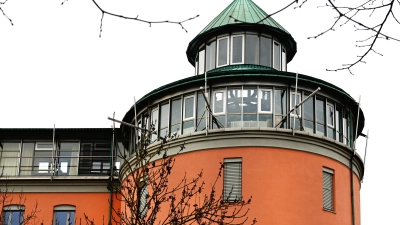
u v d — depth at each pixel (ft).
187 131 98.17
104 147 124.77
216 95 98.02
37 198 120.67
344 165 100.53
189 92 99.30
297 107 95.81
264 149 94.43
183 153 97.25
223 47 110.32
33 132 124.98
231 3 115.96
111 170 119.24
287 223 91.91
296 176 94.27
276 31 110.22
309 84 97.66
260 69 98.37
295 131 95.14
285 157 94.63
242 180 93.45
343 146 99.60
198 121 97.71
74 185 121.08
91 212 119.14
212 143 95.76
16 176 121.29
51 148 125.70
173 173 97.14
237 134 94.94
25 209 119.96
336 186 97.96
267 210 92.02
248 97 96.89
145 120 105.19
